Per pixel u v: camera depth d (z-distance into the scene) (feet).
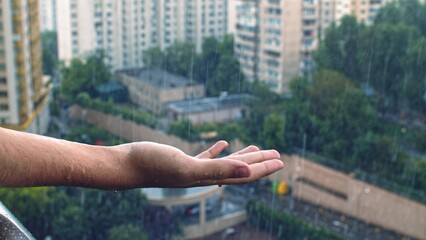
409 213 34.94
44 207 27.76
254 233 33.68
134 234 28.19
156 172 1.92
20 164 1.76
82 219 28.07
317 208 36.55
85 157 1.88
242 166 1.91
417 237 34.71
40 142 1.83
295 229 34.58
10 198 27.22
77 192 28.22
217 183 1.95
